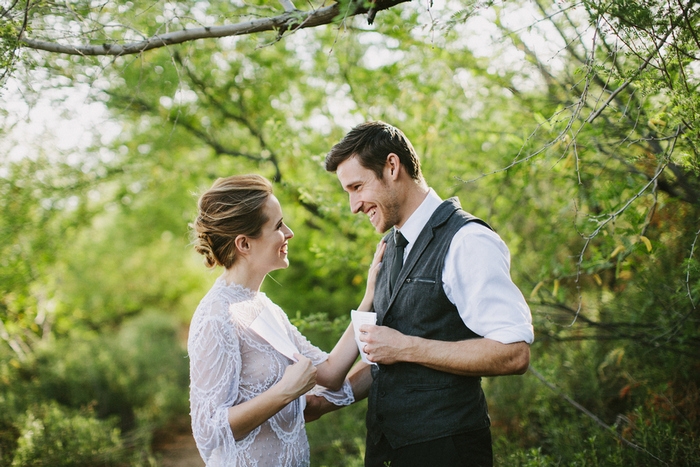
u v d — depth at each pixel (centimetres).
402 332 169
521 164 271
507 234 362
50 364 537
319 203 337
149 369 598
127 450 397
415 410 163
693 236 252
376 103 392
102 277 843
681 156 171
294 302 615
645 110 216
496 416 324
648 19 143
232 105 479
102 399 498
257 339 165
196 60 445
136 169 513
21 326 543
